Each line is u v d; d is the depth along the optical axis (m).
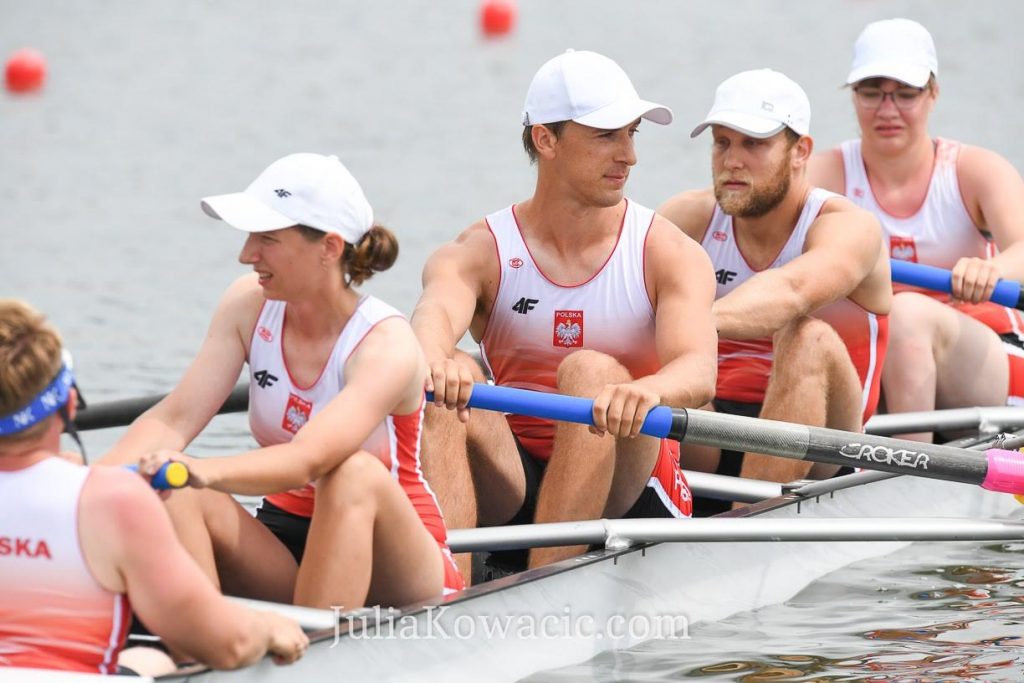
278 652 13.95
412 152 70.31
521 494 20.62
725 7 136.25
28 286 44.47
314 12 135.88
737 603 20.53
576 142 19.77
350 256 16.20
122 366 35.09
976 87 88.12
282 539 17.38
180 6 139.62
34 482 12.74
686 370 19.31
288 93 91.75
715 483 22.16
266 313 16.95
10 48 113.94
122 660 14.39
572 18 128.75
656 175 60.59
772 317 22.48
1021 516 27.02
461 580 17.45
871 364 25.47
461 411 18.84
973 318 28.72
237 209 15.78
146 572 12.73
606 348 20.88
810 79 94.31
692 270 20.34
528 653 17.31
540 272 20.84
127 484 12.69
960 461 20.42
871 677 17.47
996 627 19.62
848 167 29.94
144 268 47.62
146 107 87.12
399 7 138.88
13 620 12.88
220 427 30.53
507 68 102.69
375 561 16.08
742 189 23.94
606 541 18.58
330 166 16.14
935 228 29.56
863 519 19.88
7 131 79.12
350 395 15.83
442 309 20.14
